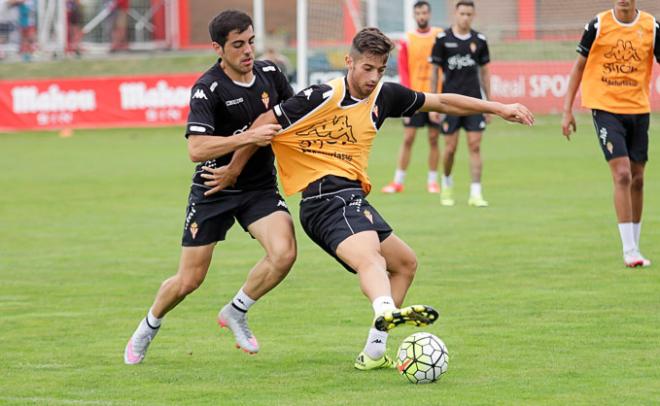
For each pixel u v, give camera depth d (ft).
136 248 119.75
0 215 147.74
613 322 78.38
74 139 270.46
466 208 145.38
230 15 67.00
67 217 145.07
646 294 88.22
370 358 66.69
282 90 71.31
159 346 75.51
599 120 100.83
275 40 318.24
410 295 90.07
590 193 158.20
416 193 164.25
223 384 64.34
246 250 118.52
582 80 102.47
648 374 63.98
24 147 252.83
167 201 159.94
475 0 269.03
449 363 68.03
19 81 279.28
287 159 67.77
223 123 69.10
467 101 69.87
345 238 64.64
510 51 265.75
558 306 84.43
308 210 67.21
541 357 68.80
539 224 129.29
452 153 146.51
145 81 280.31
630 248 100.83
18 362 70.79
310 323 81.61
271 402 59.77
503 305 85.40
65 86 278.46
